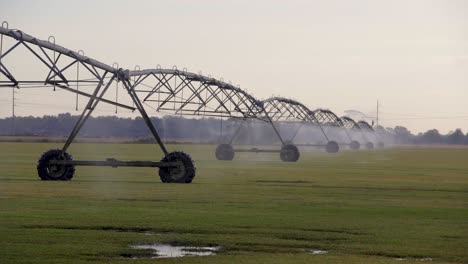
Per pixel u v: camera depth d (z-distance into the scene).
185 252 43.12
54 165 97.88
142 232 50.03
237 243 46.12
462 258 42.28
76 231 49.59
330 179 112.38
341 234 50.16
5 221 53.44
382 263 40.41
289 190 88.00
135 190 83.62
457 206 70.88
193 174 97.62
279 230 51.47
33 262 38.94
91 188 85.12
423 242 47.28
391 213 63.47
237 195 79.31
